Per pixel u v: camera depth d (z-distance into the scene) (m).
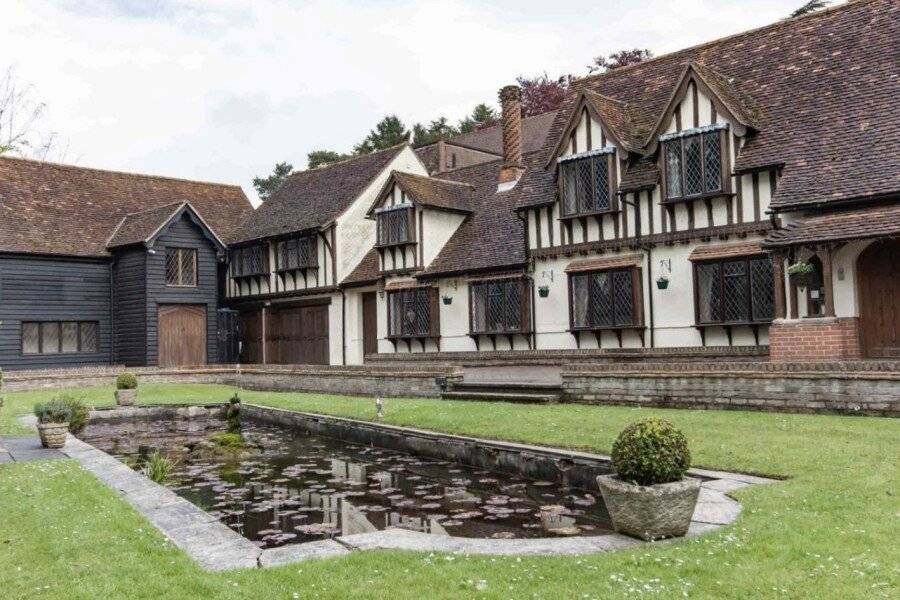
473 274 21.19
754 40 18.41
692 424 10.69
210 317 27.88
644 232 17.25
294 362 27.69
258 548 6.03
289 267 27.31
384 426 13.11
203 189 33.41
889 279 13.77
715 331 16.12
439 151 33.12
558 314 19.11
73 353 26.33
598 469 9.04
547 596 4.74
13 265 25.05
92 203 28.95
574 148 18.53
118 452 14.22
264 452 13.59
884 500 6.66
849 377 10.82
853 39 16.41
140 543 6.09
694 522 6.38
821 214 14.05
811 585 4.80
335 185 28.42
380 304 24.14
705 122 16.20
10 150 27.41
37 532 6.43
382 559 5.55
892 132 14.00
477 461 10.99
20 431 14.03
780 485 7.48
